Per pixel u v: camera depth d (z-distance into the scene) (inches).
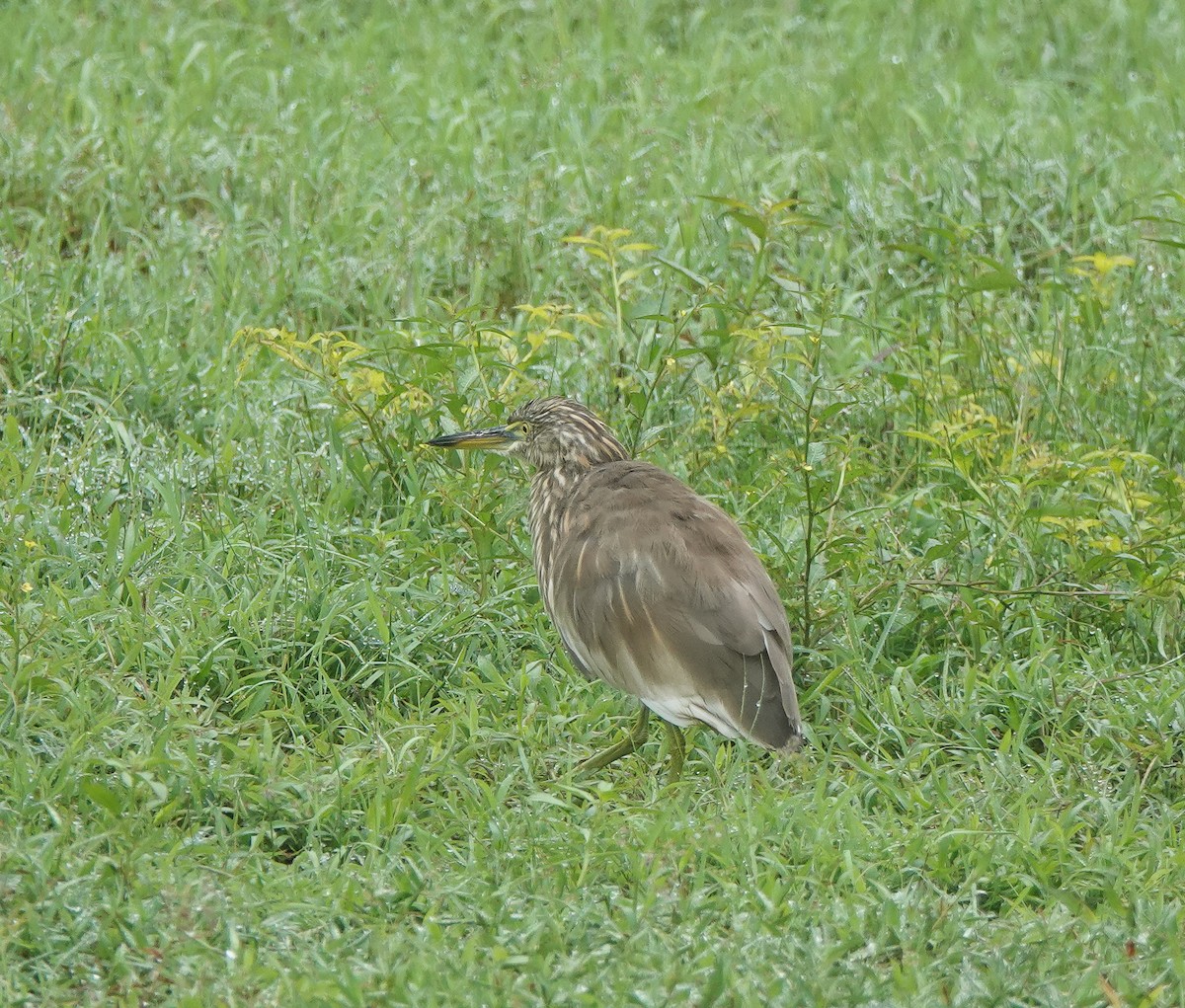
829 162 702.5
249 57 772.0
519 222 627.5
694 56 831.7
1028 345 561.9
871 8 901.8
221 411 512.1
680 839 351.3
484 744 386.3
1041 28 864.3
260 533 456.4
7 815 338.6
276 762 363.3
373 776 366.6
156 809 353.1
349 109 722.2
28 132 666.2
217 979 298.5
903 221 642.8
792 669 417.4
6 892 314.5
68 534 444.1
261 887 327.9
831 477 466.9
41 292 563.5
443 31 826.8
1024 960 315.0
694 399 514.0
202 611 418.6
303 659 415.2
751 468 499.2
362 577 443.2
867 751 404.5
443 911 327.9
